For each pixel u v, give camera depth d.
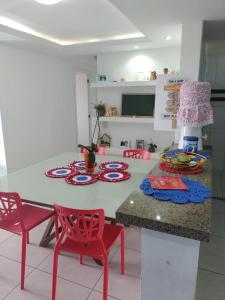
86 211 1.32
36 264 1.99
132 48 4.02
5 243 2.26
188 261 0.92
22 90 4.08
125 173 2.12
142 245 0.98
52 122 4.91
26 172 2.22
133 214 0.95
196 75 2.73
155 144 4.51
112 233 1.66
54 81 4.86
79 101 6.28
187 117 2.09
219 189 3.74
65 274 1.88
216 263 2.01
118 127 4.73
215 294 1.68
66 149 5.45
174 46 3.88
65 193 1.72
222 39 3.47
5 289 1.74
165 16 2.39
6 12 2.67
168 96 2.90
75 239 1.44
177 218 0.92
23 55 4.03
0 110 3.71
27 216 1.91
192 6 2.13
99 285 1.77
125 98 4.49
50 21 2.99
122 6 2.12
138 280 1.80
